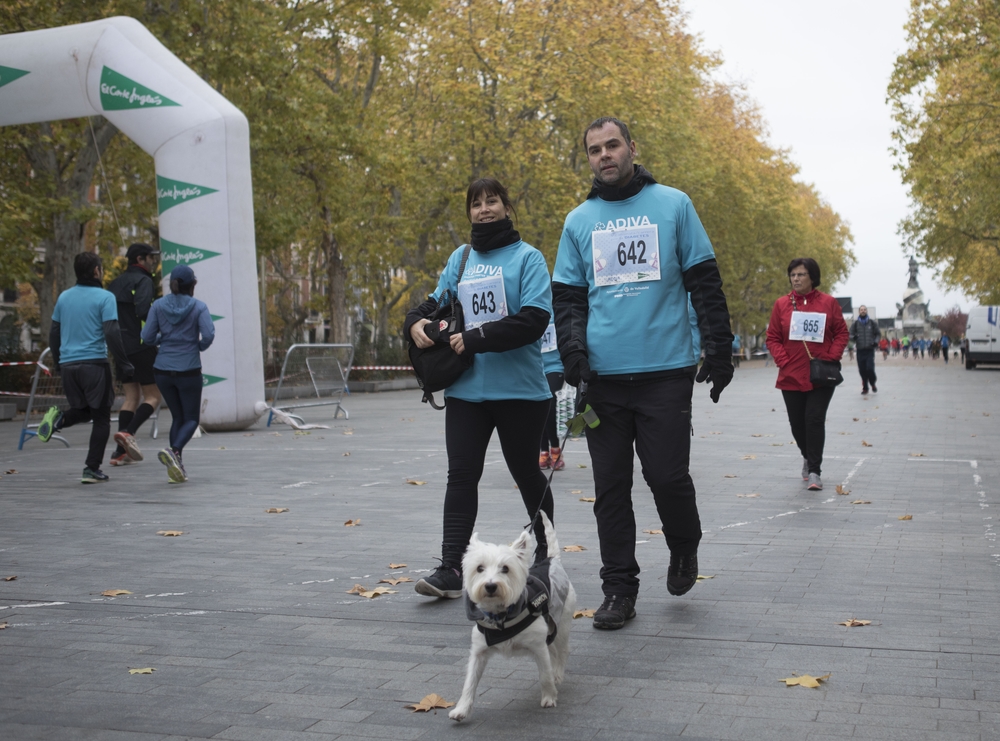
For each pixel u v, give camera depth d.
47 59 16.44
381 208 36.94
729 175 55.06
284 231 27.47
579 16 36.06
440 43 36.00
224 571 6.13
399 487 9.87
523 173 37.41
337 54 32.66
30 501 8.98
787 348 9.45
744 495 9.05
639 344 4.93
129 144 28.47
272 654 4.48
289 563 6.36
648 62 38.00
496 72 35.47
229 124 16.11
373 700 3.88
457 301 5.60
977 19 25.72
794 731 3.49
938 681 3.98
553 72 34.53
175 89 16.09
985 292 60.88
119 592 5.55
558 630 3.95
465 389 5.58
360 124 31.25
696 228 4.98
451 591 5.40
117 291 12.25
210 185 16.00
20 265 23.69
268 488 9.80
